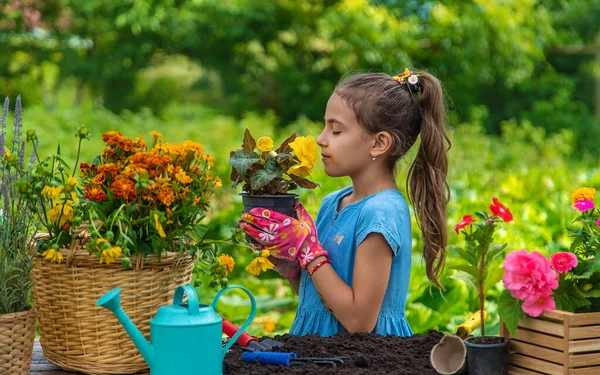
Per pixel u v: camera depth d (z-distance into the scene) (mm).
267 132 8938
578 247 1745
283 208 2000
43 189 1709
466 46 11938
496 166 8922
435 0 12438
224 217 5066
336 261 2123
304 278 2207
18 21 12195
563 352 1562
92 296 1733
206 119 10289
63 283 1743
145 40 12062
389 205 2064
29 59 12555
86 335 1749
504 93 13203
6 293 1689
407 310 3246
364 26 11555
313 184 1991
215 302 1691
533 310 1565
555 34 13195
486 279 1691
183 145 1825
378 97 2117
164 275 1765
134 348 1766
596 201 4629
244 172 1932
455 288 3256
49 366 1869
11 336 1671
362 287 2010
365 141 2121
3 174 1747
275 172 1963
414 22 12406
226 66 12391
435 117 2199
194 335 1582
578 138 12445
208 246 1821
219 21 11828
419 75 2223
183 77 13211
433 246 2209
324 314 2152
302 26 12312
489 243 1649
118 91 12438
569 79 13352
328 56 12461
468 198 5184
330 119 2141
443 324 3227
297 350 1817
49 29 12539
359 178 2178
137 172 1709
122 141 1817
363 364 1708
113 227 1757
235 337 1697
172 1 11875
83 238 1801
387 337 1930
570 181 6375
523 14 12383
